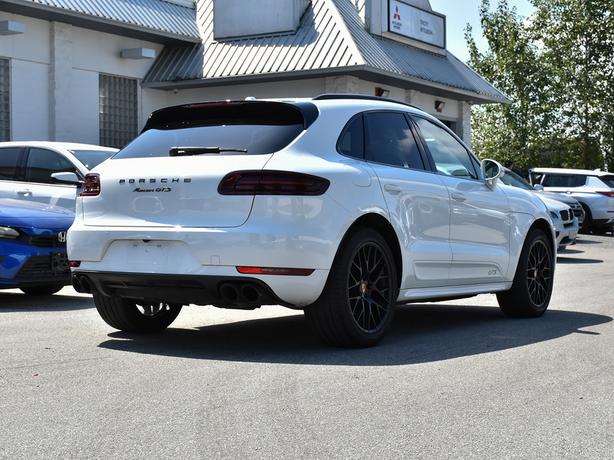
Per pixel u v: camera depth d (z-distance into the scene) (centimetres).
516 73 3909
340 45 2072
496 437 372
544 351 583
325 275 541
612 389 469
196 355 554
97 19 1920
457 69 2575
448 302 920
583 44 3994
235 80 2134
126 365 515
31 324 686
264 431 374
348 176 561
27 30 1866
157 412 404
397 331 679
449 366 523
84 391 444
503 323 734
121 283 574
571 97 3966
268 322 728
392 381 477
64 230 831
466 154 730
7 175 1134
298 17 2161
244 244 527
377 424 389
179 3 2288
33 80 1888
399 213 606
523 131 3931
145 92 2212
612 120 3906
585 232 2547
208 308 824
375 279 589
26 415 397
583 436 377
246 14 2197
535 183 2528
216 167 544
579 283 1117
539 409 422
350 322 565
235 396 437
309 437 367
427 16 2459
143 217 560
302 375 490
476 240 702
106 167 589
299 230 529
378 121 627
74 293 932
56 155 1116
